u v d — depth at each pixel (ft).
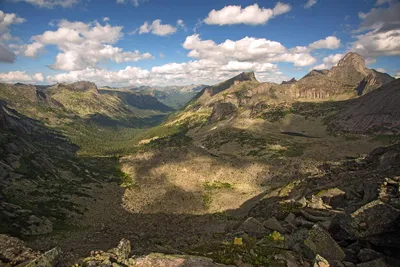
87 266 53.67
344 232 63.93
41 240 191.52
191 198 366.84
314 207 98.48
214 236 114.83
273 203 165.07
